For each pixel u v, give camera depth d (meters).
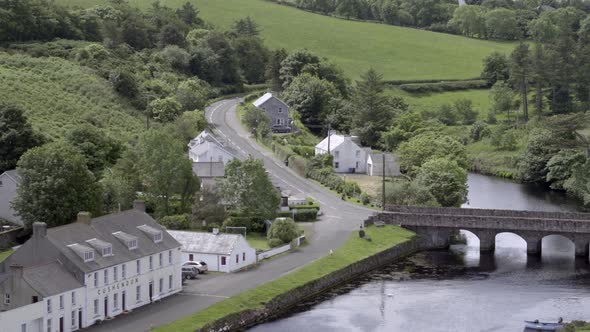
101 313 134.25
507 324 142.12
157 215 190.62
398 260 186.50
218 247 163.88
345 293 159.62
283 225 181.62
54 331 125.25
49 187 164.00
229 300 144.50
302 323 141.75
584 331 131.00
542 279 171.38
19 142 199.75
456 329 139.75
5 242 169.62
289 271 162.88
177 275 150.12
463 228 196.25
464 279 170.62
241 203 191.88
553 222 191.00
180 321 133.12
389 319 144.38
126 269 139.12
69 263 130.62
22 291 123.75
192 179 195.38
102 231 142.38
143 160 193.50
